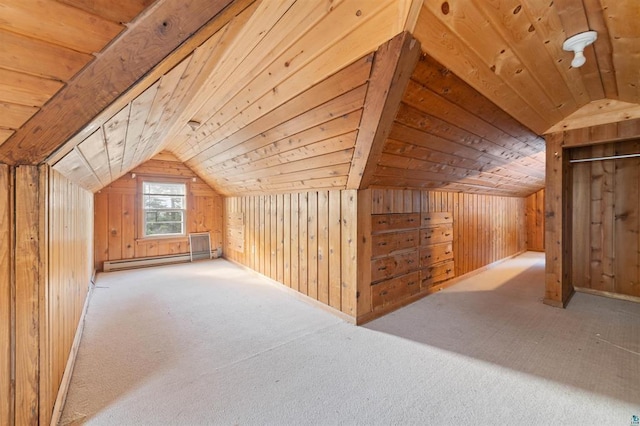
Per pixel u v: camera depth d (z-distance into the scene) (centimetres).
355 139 198
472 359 189
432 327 242
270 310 285
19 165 107
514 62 163
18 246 109
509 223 543
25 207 110
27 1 56
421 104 175
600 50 156
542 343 211
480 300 312
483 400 149
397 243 289
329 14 130
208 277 417
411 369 178
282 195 355
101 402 149
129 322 253
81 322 241
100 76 75
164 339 220
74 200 208
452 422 135
